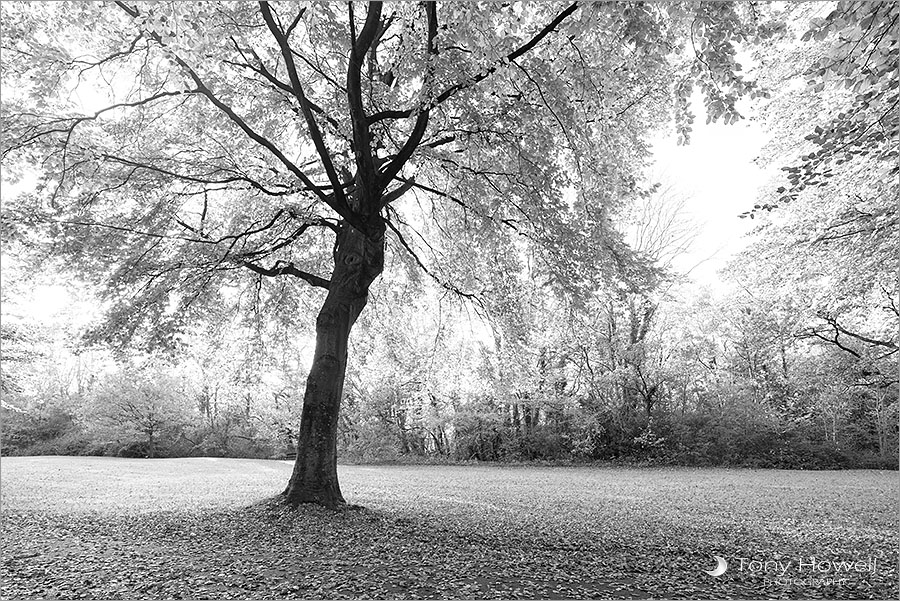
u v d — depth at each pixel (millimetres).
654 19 7508
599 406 33250
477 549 8273
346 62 11320
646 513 12781
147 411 40031
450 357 19000
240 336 16953
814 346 20516
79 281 13172
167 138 12711
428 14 8914
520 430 34688
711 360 34562
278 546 8227
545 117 9844
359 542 8508
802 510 13438
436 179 14789
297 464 10961
